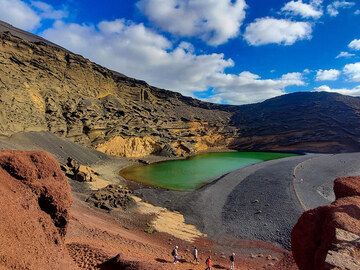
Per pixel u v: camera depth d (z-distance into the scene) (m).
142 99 126.31
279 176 61.09
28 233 13.81
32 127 74.50
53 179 17.38
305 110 146.88
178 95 151.50
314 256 17.00
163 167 86.75
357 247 13.48
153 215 44.12
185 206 49.38
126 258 18.31
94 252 19.25
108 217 39.09
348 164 73.69
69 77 97.56
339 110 137.38
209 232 39.56
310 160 78.62
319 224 17.64
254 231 38.81
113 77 117.00
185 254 31.84
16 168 16.02
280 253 33.25
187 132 129.12
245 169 73.88
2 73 75.44
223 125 149.38
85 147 85.81
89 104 96.81
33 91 83.00
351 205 17.69
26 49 85.25
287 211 42.72
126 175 72.88
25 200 15.18
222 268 28.59
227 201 50.50
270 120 150.50
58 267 14.16
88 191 51.56
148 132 108.19
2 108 67.81
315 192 51.12
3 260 11.30
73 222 26.41
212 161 100.75
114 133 97.31
